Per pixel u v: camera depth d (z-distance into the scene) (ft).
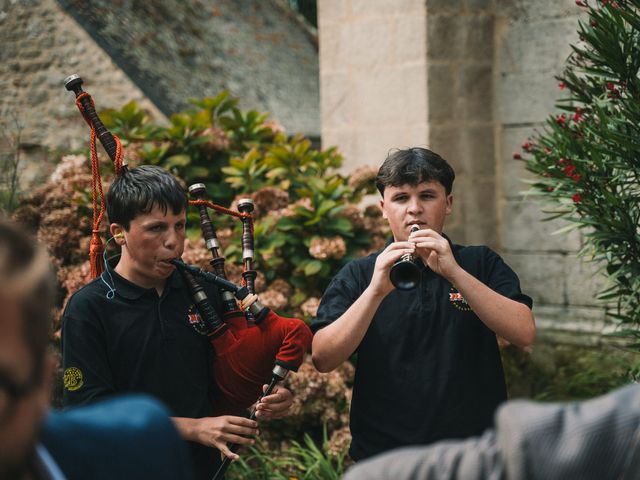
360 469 3.80
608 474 3.41
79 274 13.76
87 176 14.93
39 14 22.91
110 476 3.95
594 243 10.64
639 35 10.79
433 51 18.10
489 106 19.08
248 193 14.97
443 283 8.06
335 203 14.08
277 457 13.21
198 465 8.05
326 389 13.21
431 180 8.08
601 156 10.55
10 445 2.95
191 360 7.93
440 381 7.78
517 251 19.08
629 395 3.64
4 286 2.83
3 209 16.84
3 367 2.85
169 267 7.80
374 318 8.00
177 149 15.57
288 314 13.92
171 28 25.94
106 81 22.67
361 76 19.12
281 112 25.85
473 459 3.62
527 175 18.79
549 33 18.21
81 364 7.57
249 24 29.66
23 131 22.09
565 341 17.95
